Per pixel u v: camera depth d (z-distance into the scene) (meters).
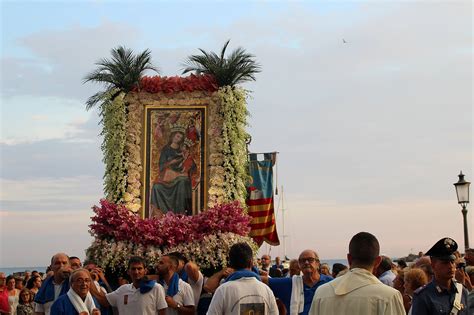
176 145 16.14
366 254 5.70
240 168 15.92
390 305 5.46
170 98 16.34
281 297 9.05
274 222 18.80
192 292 10.40
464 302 7.05
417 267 9.00
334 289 5.67
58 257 9.82
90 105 16.17
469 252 10.54
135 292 9.58
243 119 16.12
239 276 7.59
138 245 14.61
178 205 15.91
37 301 9.73
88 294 8.96
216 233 14.77
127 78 15.97
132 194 15.76
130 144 16.02
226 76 16.16
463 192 16.83
